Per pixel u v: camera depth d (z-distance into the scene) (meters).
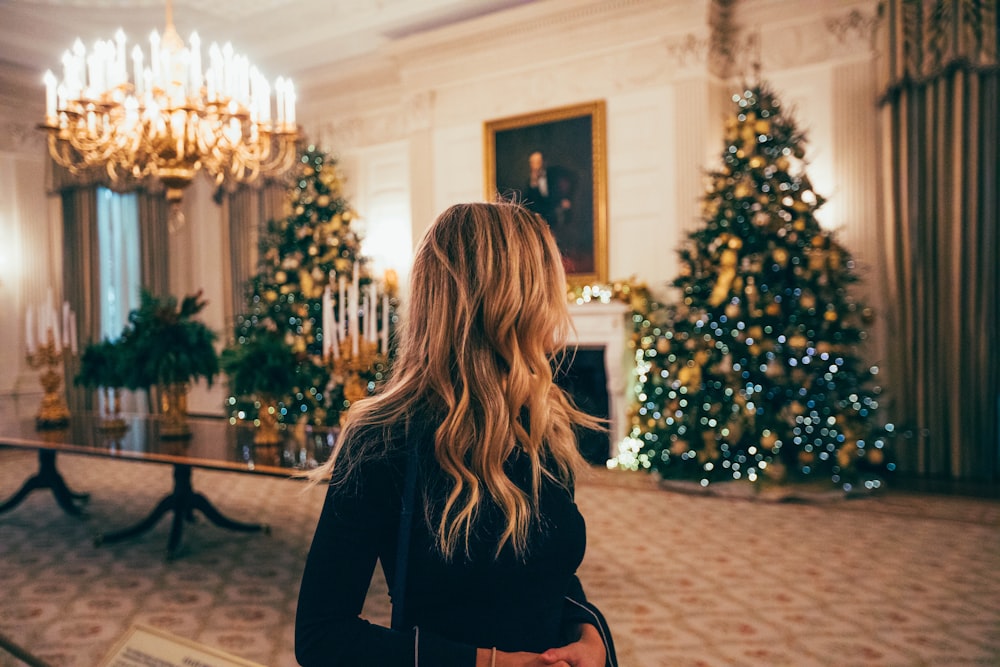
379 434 0.91
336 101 9.22
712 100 6.74
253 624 3.34
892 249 6.12
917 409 6.12
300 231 8.14
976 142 5.81
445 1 7.37
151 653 0.96
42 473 5.25
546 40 7.37
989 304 5.84
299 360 4.48
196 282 10.18
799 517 5.00
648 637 3.12
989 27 5.76
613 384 6.85
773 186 5.66
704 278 5.84
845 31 6.34
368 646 0.85
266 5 7.56
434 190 8.19
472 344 0.95
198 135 4.80
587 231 7.22
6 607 3.56
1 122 8.74
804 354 5.58
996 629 3.13
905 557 4.11
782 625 3.21
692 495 5.71
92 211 9.16
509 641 0.93
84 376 5.07
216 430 5.14
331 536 0.88
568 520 0.99
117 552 4.46
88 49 8.23
